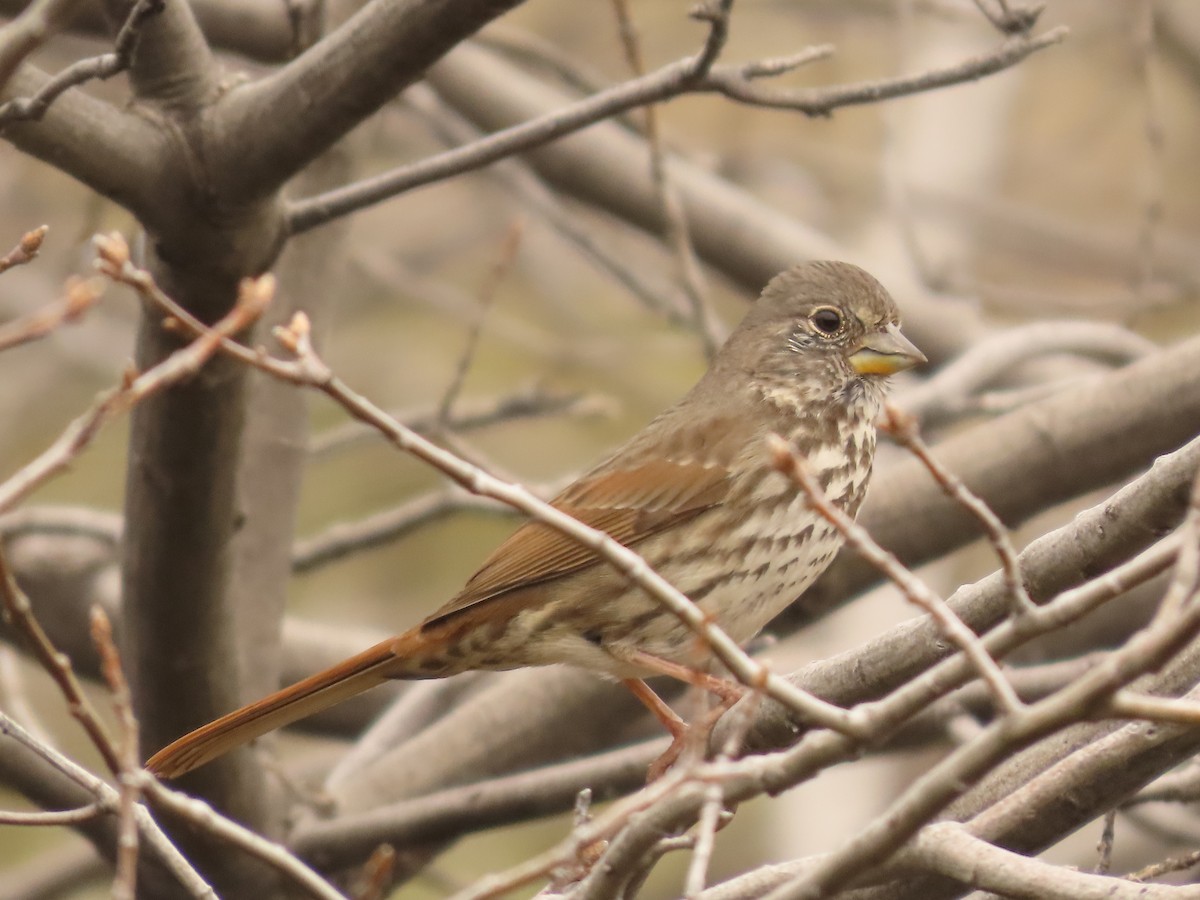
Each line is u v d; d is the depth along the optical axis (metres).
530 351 16.81
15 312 17.30
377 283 17.92
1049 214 18.91
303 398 11.50
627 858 6.04
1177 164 19.97
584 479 9.59
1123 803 7.65
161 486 8.77
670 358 18.02
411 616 16.83
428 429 12.73
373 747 11.95
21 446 17.12
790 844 13.98
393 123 18.52
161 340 8.45
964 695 10.55
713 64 8.38
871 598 14.80
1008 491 10.78
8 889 13.31
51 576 12.95
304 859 10.65
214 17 11.52
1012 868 6.25
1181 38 18.09
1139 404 10.63
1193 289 14.34
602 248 14.16
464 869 15.13
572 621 9.16
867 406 10.02
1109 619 12.37
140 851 10.27
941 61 18.20
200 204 8.06
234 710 9.64
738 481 9.46
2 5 9.41
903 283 15.56
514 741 11.43
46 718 15.54
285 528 11.38
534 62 16.97
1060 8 18.72
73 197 17.97
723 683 9.00
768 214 15.61
